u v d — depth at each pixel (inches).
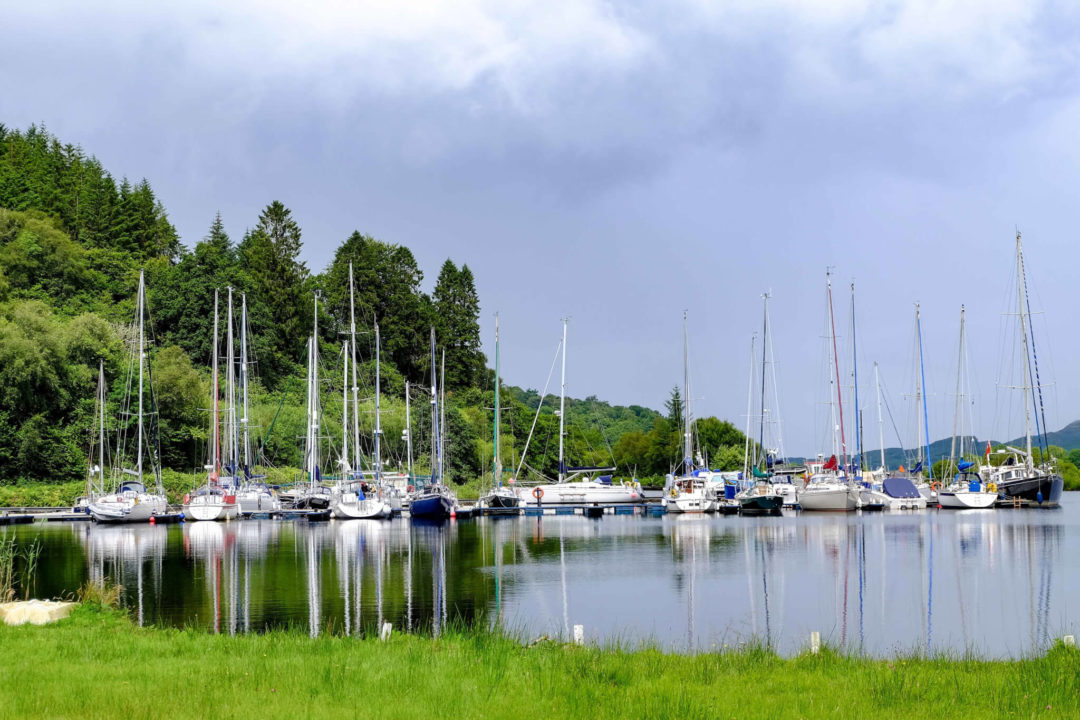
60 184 6003.9
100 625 992.2
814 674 747.4
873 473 4087.1
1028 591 1588.3
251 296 5068.9
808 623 1310.3
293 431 4252.0
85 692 637.3
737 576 1774.1
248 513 3309.5
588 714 601.3
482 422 5093.5
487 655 779.4
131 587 1593.3
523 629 1187.9
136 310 4505.4
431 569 1862.7
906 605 1454.2
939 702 649.6
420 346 5876.0
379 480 3469.5
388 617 1314.0
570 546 2338.8
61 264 4852.4
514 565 1936.5
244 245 6220.5
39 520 3164.4
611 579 1726.1
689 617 1348.4
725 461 5767.7
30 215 5241.1
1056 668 761.6
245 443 3641.7
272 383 5002.5
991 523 2913.4
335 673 698.8
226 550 2220.7
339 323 5546.3
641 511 3737.7
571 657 790.5
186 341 4771.2
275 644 847.7
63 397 3700.8
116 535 2635.3
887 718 608.4
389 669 717.9
